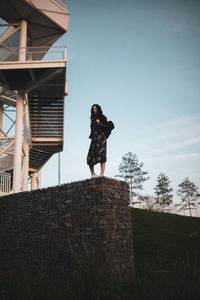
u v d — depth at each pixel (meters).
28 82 15.90
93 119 7.50
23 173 18.39
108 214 6.44
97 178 6.69
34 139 18.94
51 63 14.41
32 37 18.86
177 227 14.31
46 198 7.98
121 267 6.30
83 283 4.83
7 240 8.91
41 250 7.58
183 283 4.31
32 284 5.03
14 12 16.27
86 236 6.52
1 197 9.81
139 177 30.44
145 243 11.61
